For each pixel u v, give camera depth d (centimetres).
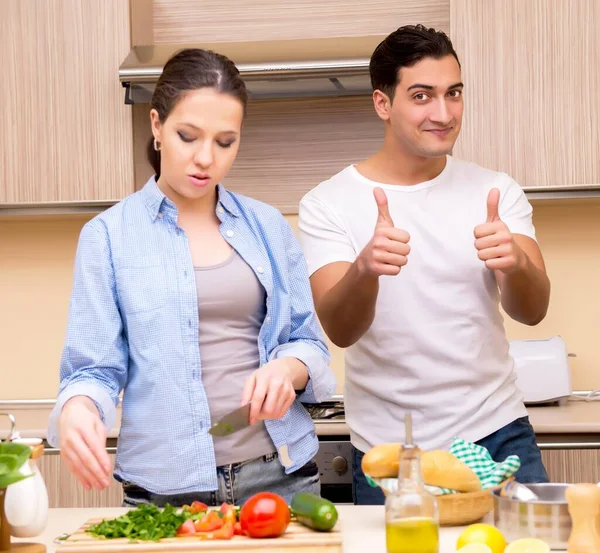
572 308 286
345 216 188
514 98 253
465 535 115
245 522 118
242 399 135
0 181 266
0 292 299
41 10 263
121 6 262
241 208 157
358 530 132
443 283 181
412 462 112
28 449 124
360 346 185
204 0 291
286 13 289
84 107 263
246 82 254
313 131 289
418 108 179
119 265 147
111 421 142
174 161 144
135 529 119
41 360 298
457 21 254
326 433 236
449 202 187
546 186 253
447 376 178
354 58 246
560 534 118
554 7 252
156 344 146
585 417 239
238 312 150
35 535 127
